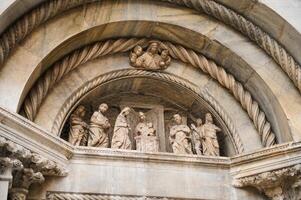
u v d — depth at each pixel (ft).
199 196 25.58
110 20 27.40
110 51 28.30
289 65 27.14
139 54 28.63
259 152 25.79
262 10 27.68
